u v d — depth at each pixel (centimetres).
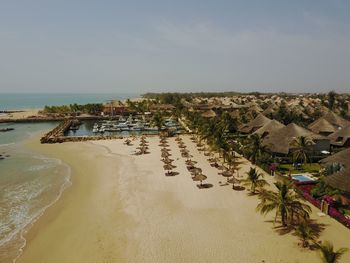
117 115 14288
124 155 5984
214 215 3019
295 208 2644
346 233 2588
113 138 8006
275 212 3016
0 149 6869
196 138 7869
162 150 6016
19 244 2680
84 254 2455
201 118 9156
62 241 2689
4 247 2634
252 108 11244
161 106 15125
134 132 9450
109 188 3981
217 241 2525
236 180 3803
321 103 14588
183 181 4131
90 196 3728
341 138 5594
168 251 2411
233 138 7400
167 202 3394
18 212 3338
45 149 6806
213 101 19050
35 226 3002
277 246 2408
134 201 3466
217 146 5356
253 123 7412
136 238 2638
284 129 5509
